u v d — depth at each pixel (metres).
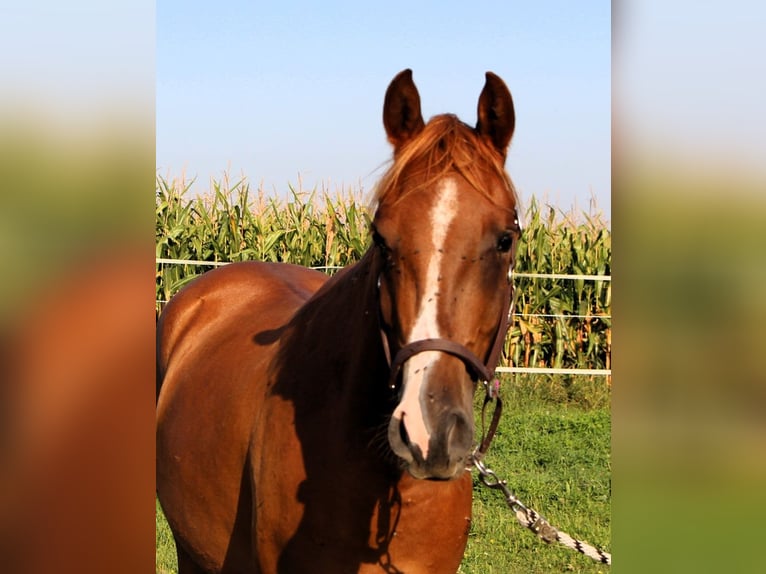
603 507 5.94
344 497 2.59
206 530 3.21
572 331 11.16
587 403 10.14
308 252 11.48
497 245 2.28
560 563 4.91
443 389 2.15
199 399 3.36
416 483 2.59
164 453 3.50
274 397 2.82
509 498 3.04
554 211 11.45
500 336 2.40
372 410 2.55
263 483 2.73
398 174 2.34
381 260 2.37
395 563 2.65
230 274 4.16
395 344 2.29
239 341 3.46
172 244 11.11
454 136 2.37
